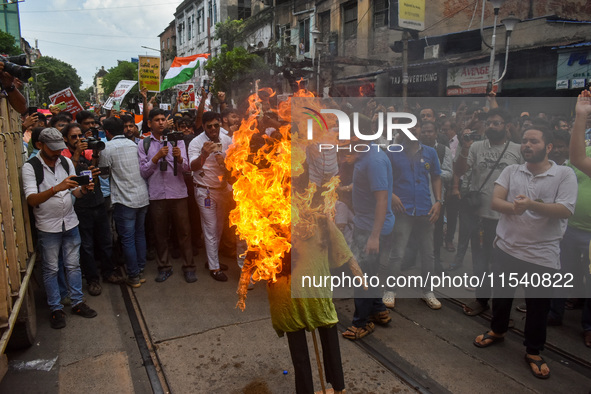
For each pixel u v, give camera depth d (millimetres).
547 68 6445
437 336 3465
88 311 3873
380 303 3539
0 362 2797
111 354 3273
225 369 3055
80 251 4273
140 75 8445
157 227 4594
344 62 7375
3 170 2914
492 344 3332
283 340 3430
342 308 4027
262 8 19078
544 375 2904
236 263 5172
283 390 2830
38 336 3535
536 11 6652
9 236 2955
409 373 2971
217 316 3834
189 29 33031
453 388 2803
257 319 3777
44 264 3623
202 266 5062
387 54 8297
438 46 6555
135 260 4477
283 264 2455
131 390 2852
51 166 3662
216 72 15359
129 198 4348
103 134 6965
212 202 4508
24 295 3223
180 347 3334
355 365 3078
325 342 2572
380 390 2803
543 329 2953
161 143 4543
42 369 3082
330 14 11969
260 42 18031
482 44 6688
